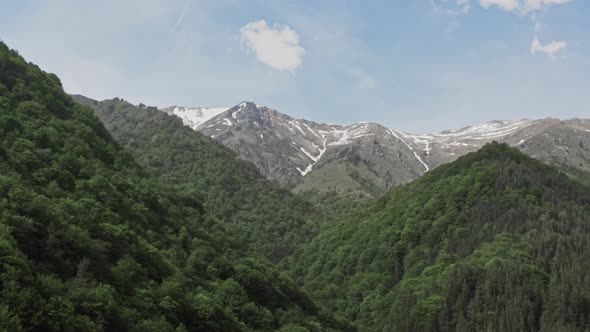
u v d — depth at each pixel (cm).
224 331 10694
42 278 7750
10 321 6594
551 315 14638
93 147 14788
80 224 9694
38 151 11919
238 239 17625
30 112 13825
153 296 9706
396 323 16975
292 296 15088
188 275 12019
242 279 13550
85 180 11969
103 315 8100
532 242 17938
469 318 15612
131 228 11844
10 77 15088
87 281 8569
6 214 8400
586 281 15412
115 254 10131
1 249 7500
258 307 12750
